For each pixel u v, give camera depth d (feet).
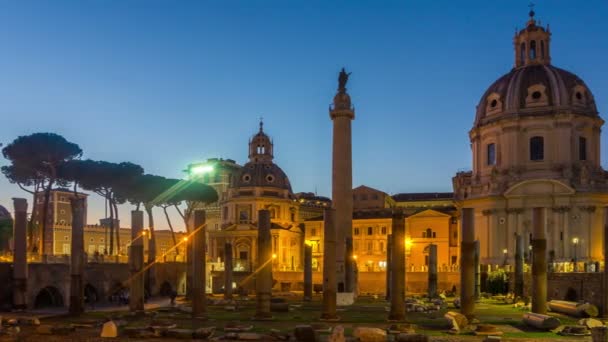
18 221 190.49
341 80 241.35
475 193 353.31
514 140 339.77
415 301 215.10
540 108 337.93
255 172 471.21
